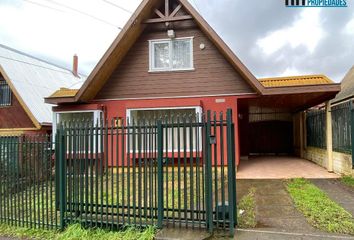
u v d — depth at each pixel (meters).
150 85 12.12
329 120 11.18
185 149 5.71
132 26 11.20
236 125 11.33
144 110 12.06
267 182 9.46
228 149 5.44
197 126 5.61
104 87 12.45
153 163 5.92
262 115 18.34
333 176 10.16
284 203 7.05
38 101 17.00
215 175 5.50
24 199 6.83
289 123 18.09
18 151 6.81
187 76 11.84
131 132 6.21
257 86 10.38
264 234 5.27
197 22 11.27
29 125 16.17
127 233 5.56
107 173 5.97
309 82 10.59
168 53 12.13
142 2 11.03
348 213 6.18
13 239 5.96
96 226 5.99
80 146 6.21
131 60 12.32
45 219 6.52
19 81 16.92
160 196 5.68
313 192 7.91
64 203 6.21
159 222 5.63
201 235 5.28
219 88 11.58
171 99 11.88
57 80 21.34
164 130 6.67
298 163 13.60
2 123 16.52
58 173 6.29
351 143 9.42
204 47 11.75
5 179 6.84
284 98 11.52
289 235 5.19
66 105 12.34
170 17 11.68
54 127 12.29
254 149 18.27
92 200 6.05
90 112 12.38
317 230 5.37
